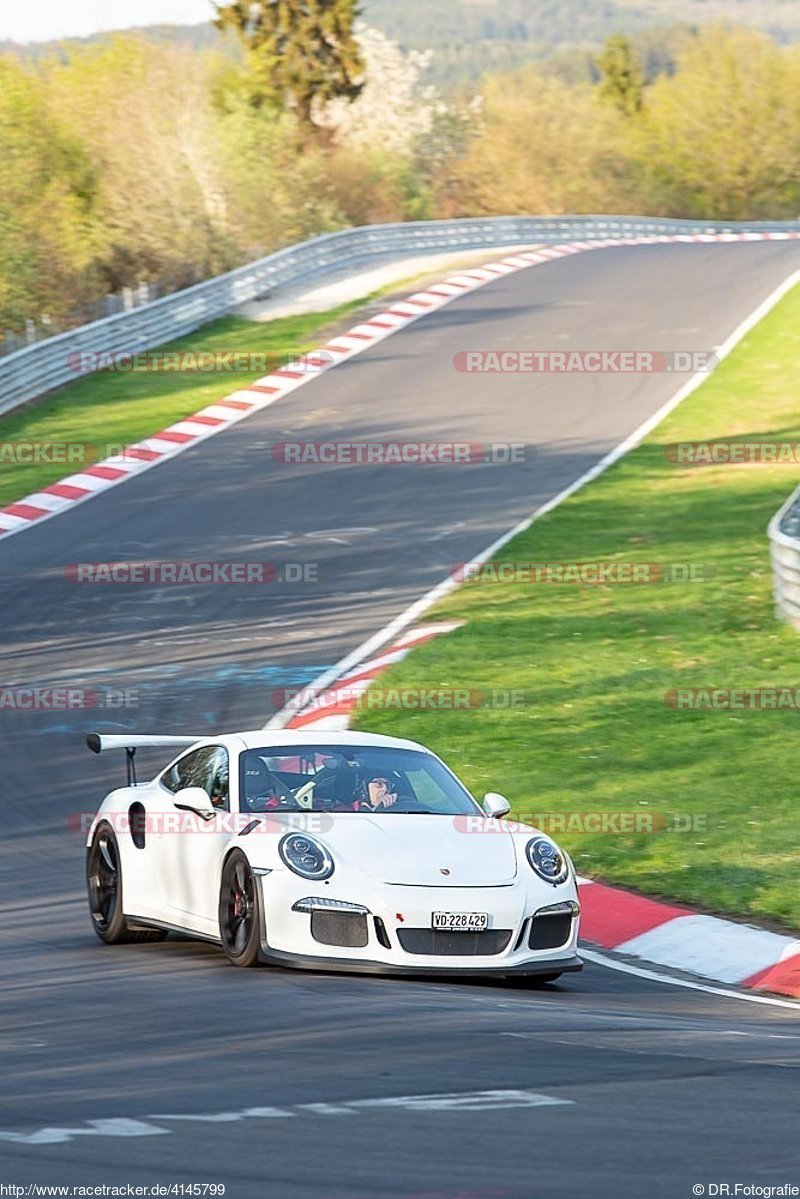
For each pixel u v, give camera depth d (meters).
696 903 41.06
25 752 60.47
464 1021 28.81
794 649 68.00
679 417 122.25
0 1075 24.44
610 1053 26.27
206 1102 22.55
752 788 51.00
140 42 187.00
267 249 192.88
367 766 37.31
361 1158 19.62
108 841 39.00
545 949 33.69
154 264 181.75
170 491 105.56
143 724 63.97
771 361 138.00
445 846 34.53
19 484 108.00
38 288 162.12
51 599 83.38
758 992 34.41
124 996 31.19
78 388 134.00
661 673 65.88
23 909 42.00
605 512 97.69
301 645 74.50
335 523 97.31
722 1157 19.92
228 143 195.12
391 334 148.88
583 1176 18.97
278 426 121.44
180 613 80.50
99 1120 21.48
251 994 31.16
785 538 72.12
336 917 33.09
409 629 76.31
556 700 63.25
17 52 185.25
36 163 173.88
